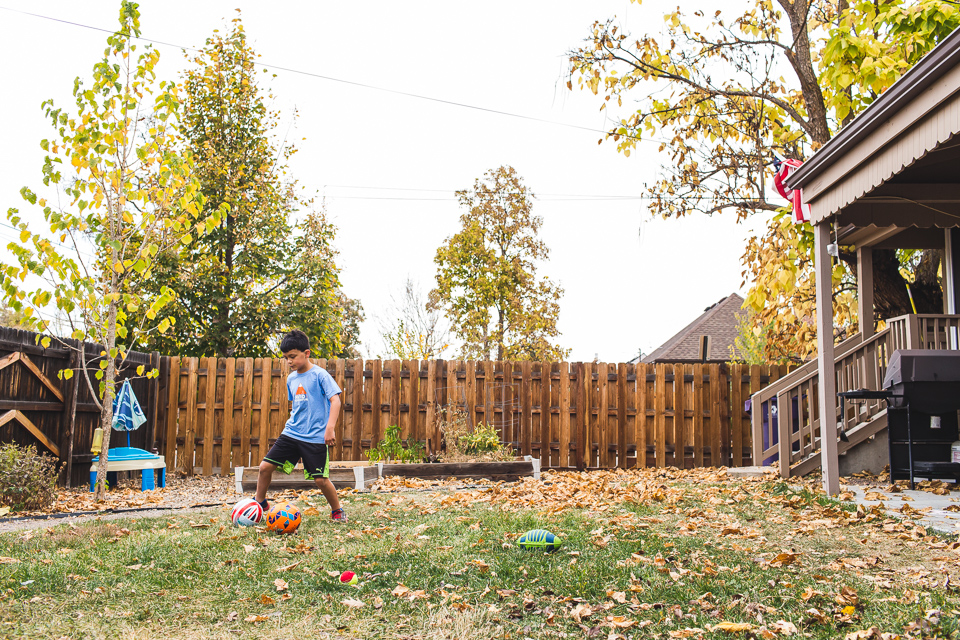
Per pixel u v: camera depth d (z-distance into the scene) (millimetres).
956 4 8273
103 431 8695
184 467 11312
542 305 25828
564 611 3369
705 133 12188
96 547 4707
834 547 4676
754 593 3568
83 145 8344
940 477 7359
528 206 26172
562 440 11609
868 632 2975
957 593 3549
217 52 16016
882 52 8828
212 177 15320
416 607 3434
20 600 3463
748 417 11742
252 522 5586
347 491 8398
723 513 6062
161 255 14133
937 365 7203
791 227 10047
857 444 8977
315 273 15945
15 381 8344
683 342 29312
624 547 4605
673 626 3145
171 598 3545
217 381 11555
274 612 3344
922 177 7133
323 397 5902
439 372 11656
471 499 7355
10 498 7023
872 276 9789
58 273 8219
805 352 12453
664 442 11625
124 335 8859
